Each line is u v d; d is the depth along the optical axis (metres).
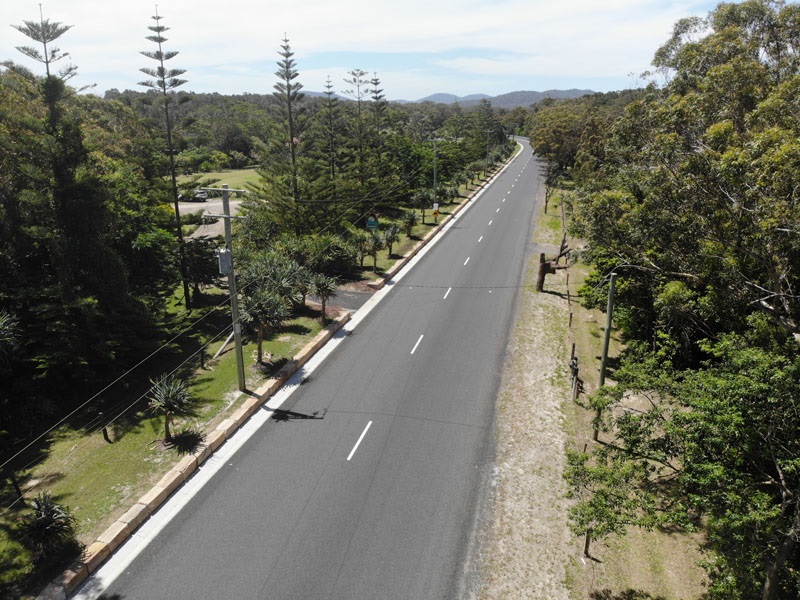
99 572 11.25
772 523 8.46
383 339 22.97
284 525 12.59
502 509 13.18
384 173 49.09
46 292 17.53
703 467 8.80
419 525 12.65
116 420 16.73
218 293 28.67
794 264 12.61
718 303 15.89
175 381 16.70
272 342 22.27
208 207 51.56
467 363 20.73
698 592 10.94
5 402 16.67
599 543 12.17
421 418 17.03
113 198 21.72
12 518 12.54
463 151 79.19
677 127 16.09
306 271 25.88
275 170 34.66
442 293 28.61
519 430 16.38
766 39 21.86
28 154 18.42
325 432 16.33
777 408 9.06
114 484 13.75
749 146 12.39
